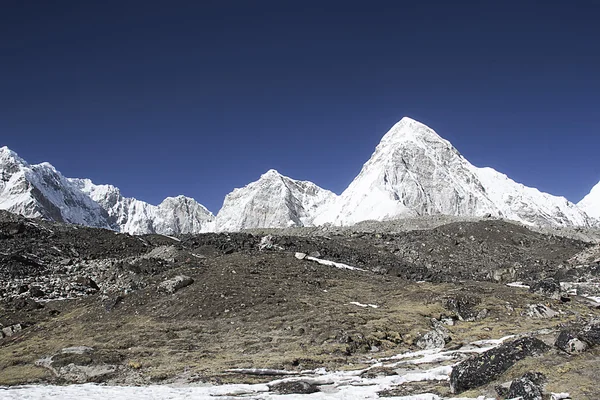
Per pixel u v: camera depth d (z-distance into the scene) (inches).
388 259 3147.1
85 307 1966.0
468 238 3757.4
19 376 1262.3
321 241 3435.0
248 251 2664.9
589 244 3796.8
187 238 3501.5
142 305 1883.6
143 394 1011.9
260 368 1214.3
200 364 1283.2
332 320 1608.0
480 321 1678.2
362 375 1123.9
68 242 3120.1
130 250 3125.0
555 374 748.0
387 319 1635.1
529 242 3750.0
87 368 1285.7
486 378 824.3
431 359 1227.2
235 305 1777.8
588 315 1686.8
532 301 1866.4
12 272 2407.7
